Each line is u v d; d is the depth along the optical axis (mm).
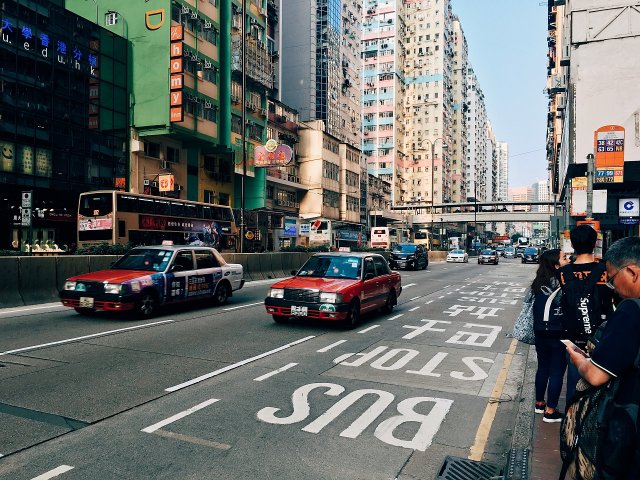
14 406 4793
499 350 8070
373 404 5191
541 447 3975
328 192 55438
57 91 26875
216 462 3729
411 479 3578
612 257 2215
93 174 28844
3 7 24172
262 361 6898
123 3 31344
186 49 32031
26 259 11602
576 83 21656
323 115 69062
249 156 40188
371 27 100812
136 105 30984
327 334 9062
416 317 11500
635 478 1903
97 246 16953
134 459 3732
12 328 8828
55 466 3576
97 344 7645
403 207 91938
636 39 21000
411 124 108250
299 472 3617
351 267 10641
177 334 8609
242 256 19938
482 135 169250
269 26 54625
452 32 120750
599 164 15867
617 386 1972
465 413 5023
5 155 24297
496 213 87312
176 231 24297
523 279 25094
